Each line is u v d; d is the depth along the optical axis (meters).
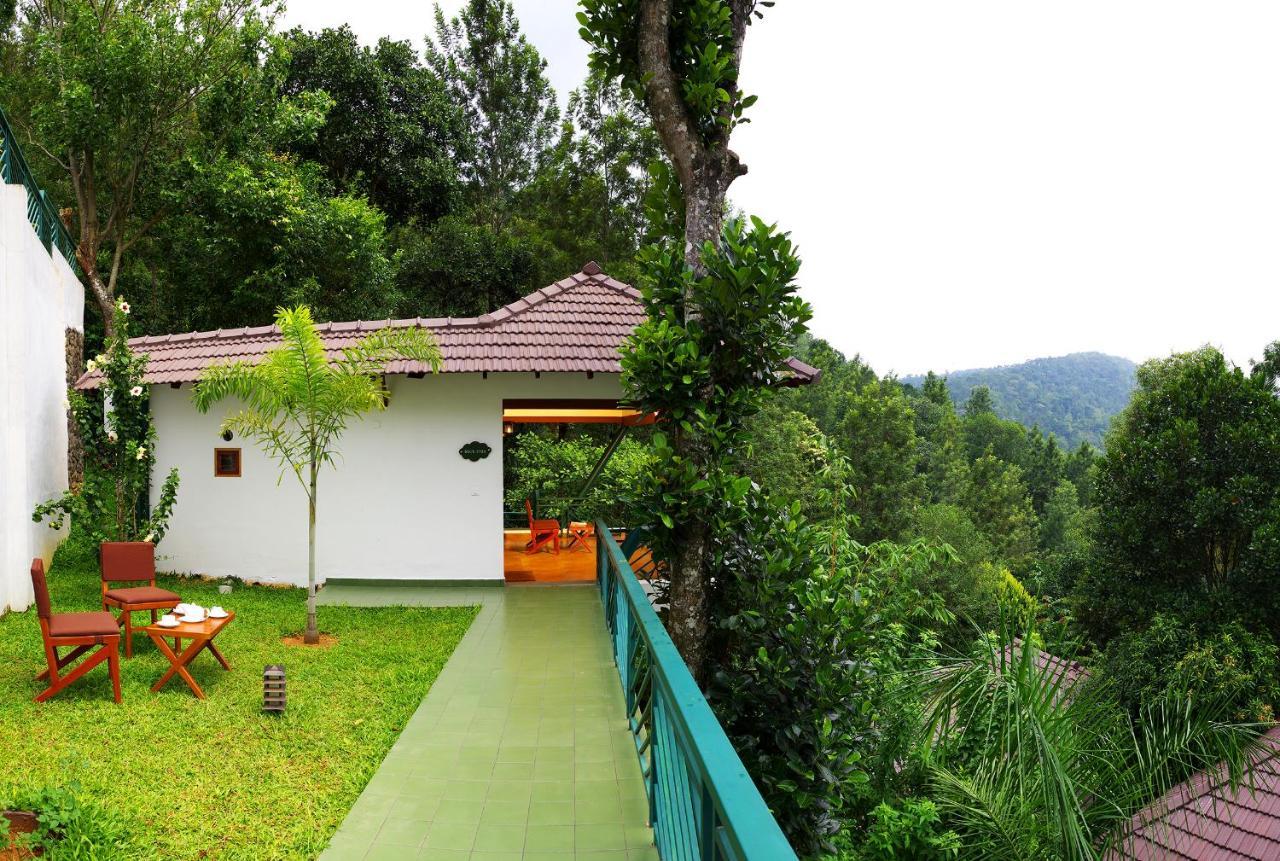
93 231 18.25
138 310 21.52
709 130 6.05
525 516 16.56
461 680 6.78
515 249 25.89
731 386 5.77
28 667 6.53
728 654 5.75
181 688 6.24
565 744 5.31
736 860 1.80
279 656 7.32
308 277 20.55
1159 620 16.41
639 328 5.62
